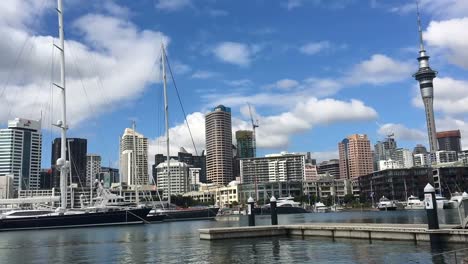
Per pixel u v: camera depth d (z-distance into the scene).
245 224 101.50
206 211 136.25
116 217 103.69
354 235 42.56
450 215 113.12
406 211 195.50
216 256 34.75
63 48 101.12
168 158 134.88
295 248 37.59
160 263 32.62
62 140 99.19
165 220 123.88
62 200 99.44
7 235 79.06
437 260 27.91
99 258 38.16
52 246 52.88
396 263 27.62
